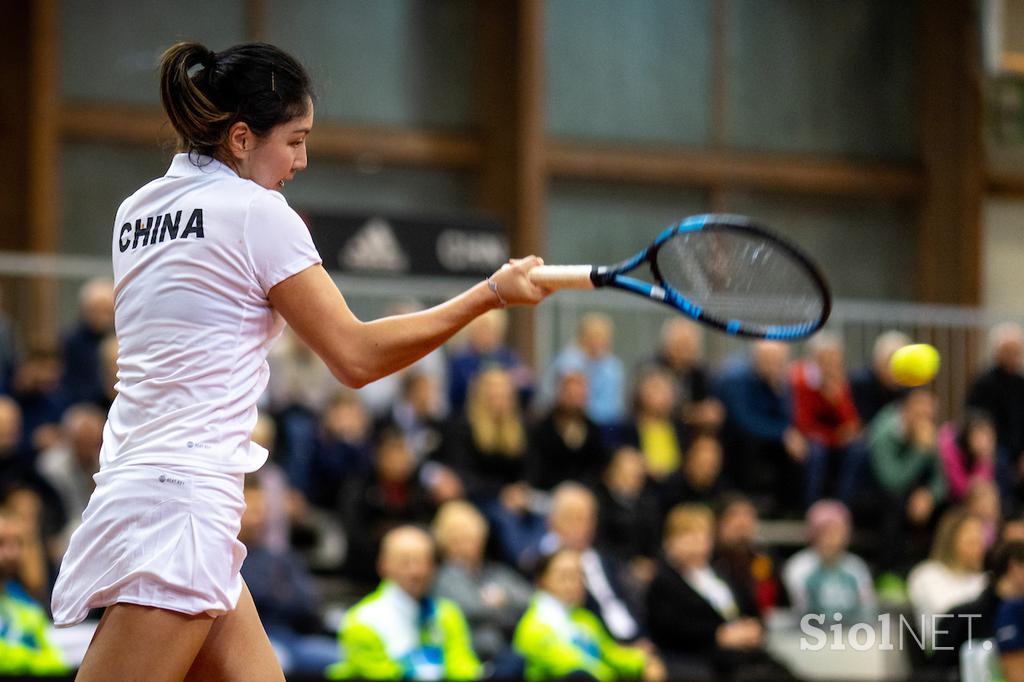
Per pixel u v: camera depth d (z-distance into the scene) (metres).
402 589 14.67
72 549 6.02
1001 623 10.41
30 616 13.59
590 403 20.89
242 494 6.07
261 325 6.11
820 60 29.83
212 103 6.10
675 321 23.34
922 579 16.11
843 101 29.89
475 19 28.12
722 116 29.17
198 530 5.85
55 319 20.05
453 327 6.23
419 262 20.42
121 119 25.91
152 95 26.28
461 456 18.83
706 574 16.62
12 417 16.12
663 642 16.27
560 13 28.41
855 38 30.00
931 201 30.08
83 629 14.15
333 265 19.94
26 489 15.29
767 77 29.52
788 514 20.53
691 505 18.62
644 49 28.88
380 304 20.23
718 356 24.98
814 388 21.09
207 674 6.27
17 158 25.41
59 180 25.66
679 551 16.52
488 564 18.06
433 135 27.72
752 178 29.16
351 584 17.78
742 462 20.39
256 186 6.13
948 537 16.12
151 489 5.84
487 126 28.00
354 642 14.38
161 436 5.91
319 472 18.92
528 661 14.65
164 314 5.97
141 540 5.82
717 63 29.20
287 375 19.31
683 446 20.23
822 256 29.81
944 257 30.20
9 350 18.39
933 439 20.11
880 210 30.17
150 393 5.94
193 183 6.12
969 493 18.59
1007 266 30.64
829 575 17.83
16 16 25.42
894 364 8.19
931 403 20.23
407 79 27.73
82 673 5.89
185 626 5.90
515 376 20.55
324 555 18.53
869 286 30.02
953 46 30.22
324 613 16.73
